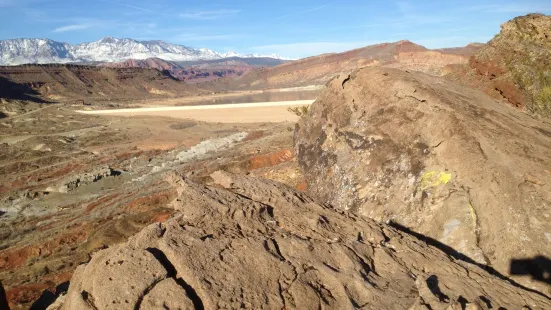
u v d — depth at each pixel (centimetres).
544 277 762
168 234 525
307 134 1750
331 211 754
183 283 458
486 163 984
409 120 1262
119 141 4116
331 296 497
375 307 482
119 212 1734
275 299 462
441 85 1439
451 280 564
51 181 2739
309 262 541
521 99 1831
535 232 825
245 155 2478
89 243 1413
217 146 3472
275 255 535
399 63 11319
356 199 1258
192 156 3203
